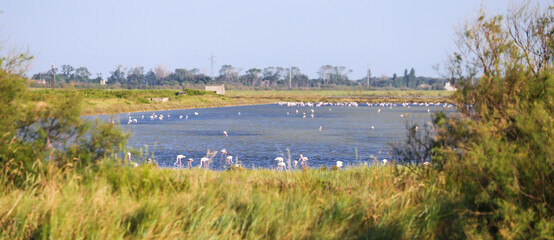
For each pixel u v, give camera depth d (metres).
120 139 9.88
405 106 119.88
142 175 9.27
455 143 8.97
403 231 7.02
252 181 10.44
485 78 8.66
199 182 9.16
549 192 6.54
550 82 8.04
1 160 8.63
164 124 53.25
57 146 9.66
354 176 12.51
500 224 6.59
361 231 7.10
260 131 44.94
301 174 12.31
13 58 9.74
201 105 105.56
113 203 7.07
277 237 6.53
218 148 30.55
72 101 9.73
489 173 6.69
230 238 6.35
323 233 6.79
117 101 82.25
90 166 9.08
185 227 6.62
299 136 39.66
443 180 9.02
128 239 6.20
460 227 6.93
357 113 83.88
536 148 6.75
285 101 147.38
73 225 6.21
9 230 6.14
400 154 10.81
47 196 7.25
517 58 9.00
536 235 6.18
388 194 8.38
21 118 9.46
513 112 7.52
